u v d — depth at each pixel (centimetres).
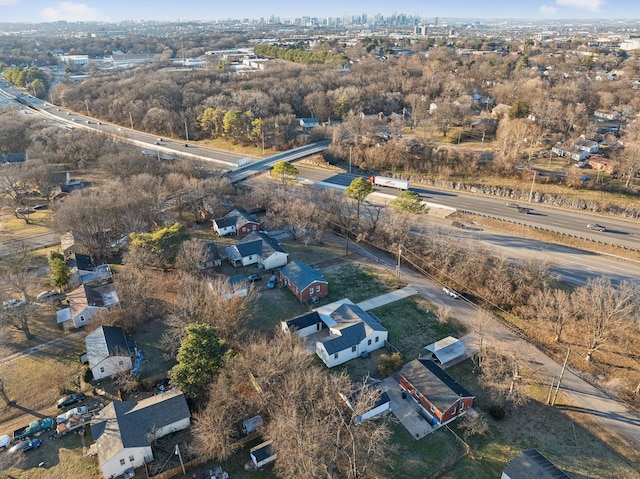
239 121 14100
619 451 4359
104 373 5297
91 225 7969
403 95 17712
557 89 15850
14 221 9531
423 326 6247
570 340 5859
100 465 4078
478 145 12725
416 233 8656
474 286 6969
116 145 12638
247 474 4203
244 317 6250
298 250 8325
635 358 5500
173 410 4612
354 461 3944
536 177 10500
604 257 7706
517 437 4544
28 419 4788
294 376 4656
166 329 6188
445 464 4259
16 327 6125
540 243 8238
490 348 5562
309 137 14375
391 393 5116
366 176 11812
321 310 6309
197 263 7206
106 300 6494
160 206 9375
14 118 14562
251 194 10044
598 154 11494
